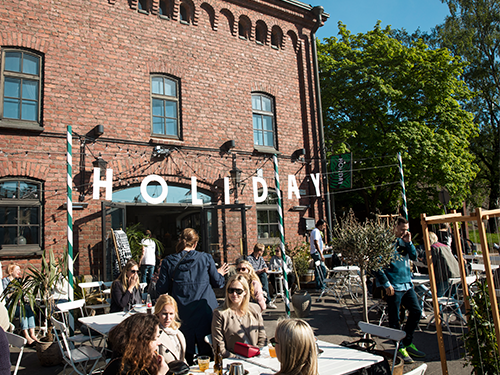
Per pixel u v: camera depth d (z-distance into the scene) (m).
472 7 24.78
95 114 10.21
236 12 13.12
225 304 4.39
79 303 5.87
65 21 10.12
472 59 24.97
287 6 14.10
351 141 18.86
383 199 21.33
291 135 13.95
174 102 11.71
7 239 8.82
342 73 18.27
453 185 17.86
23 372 5.62
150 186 10.91
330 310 8.45
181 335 4.26
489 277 3.62
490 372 3.92
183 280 4.73
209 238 11.69
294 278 10.28
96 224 9.74
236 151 12.48
